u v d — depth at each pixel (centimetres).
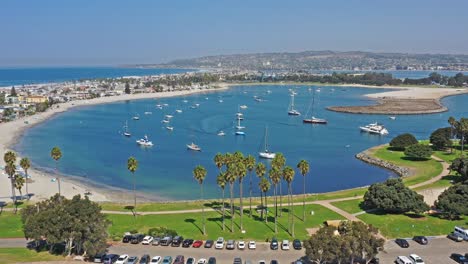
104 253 10962
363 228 10075
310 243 9950
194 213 14838
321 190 19988
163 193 19175
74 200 11344
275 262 10206
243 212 15038
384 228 12938
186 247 11488
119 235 12288
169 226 13288
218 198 18062
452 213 13712
